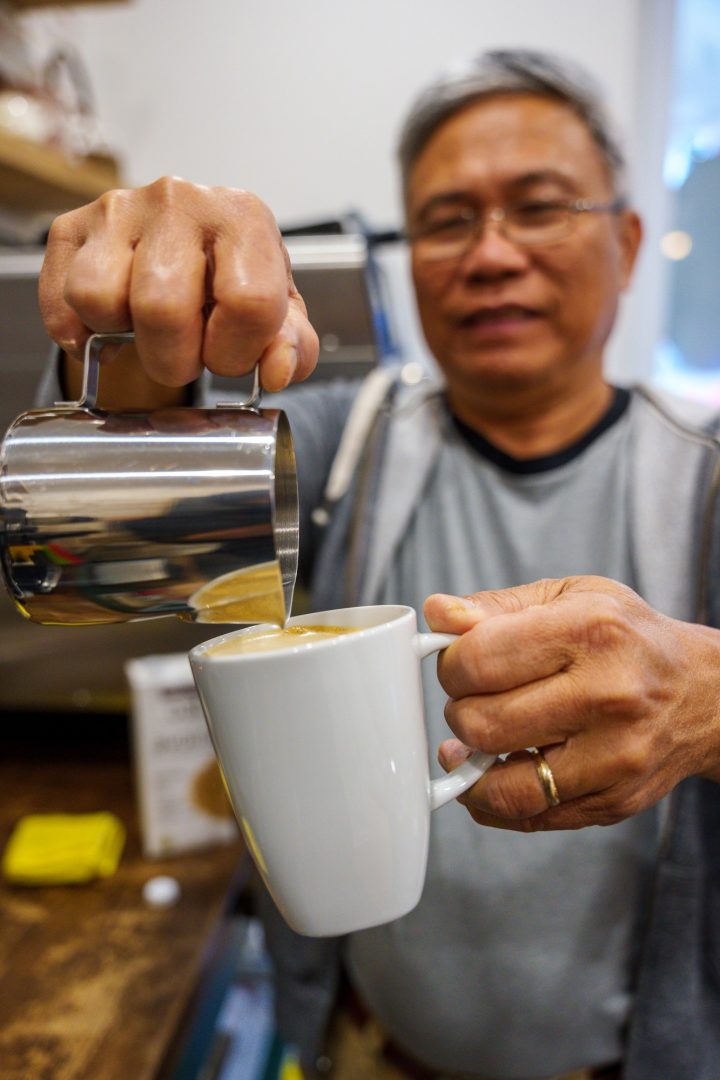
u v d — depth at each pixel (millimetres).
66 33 1420
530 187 687
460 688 345
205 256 305
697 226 1532
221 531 281
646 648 345
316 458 767
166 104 1515
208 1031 614
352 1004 744
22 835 748
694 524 642
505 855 645
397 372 900
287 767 319
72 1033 526
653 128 1434
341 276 750
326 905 345
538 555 712
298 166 1502
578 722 339
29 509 283
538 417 758
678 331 1594
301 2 1431
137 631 934
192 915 660
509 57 693
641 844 637
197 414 307
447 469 772
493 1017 646
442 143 708
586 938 636
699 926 607
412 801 343
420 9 1396
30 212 1338
